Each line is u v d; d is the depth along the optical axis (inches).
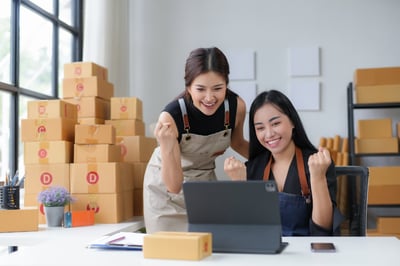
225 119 90.1
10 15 119.4
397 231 141.9
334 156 150.6
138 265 45.7
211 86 75.5
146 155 124.3
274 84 162.1
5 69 118.9
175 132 85.4
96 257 49.8
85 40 144.6
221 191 51.5
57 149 106.3
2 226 90.0
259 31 164.1
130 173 115.5
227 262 46.7
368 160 159.9
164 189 101.4
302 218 70.9
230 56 164.2
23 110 124.5
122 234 60.4
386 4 159.5
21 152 121.0
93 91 120.5
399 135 150.7
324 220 66.9
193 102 82.9
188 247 47.7
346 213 78.6
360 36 159.9
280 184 75.2
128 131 122.6
